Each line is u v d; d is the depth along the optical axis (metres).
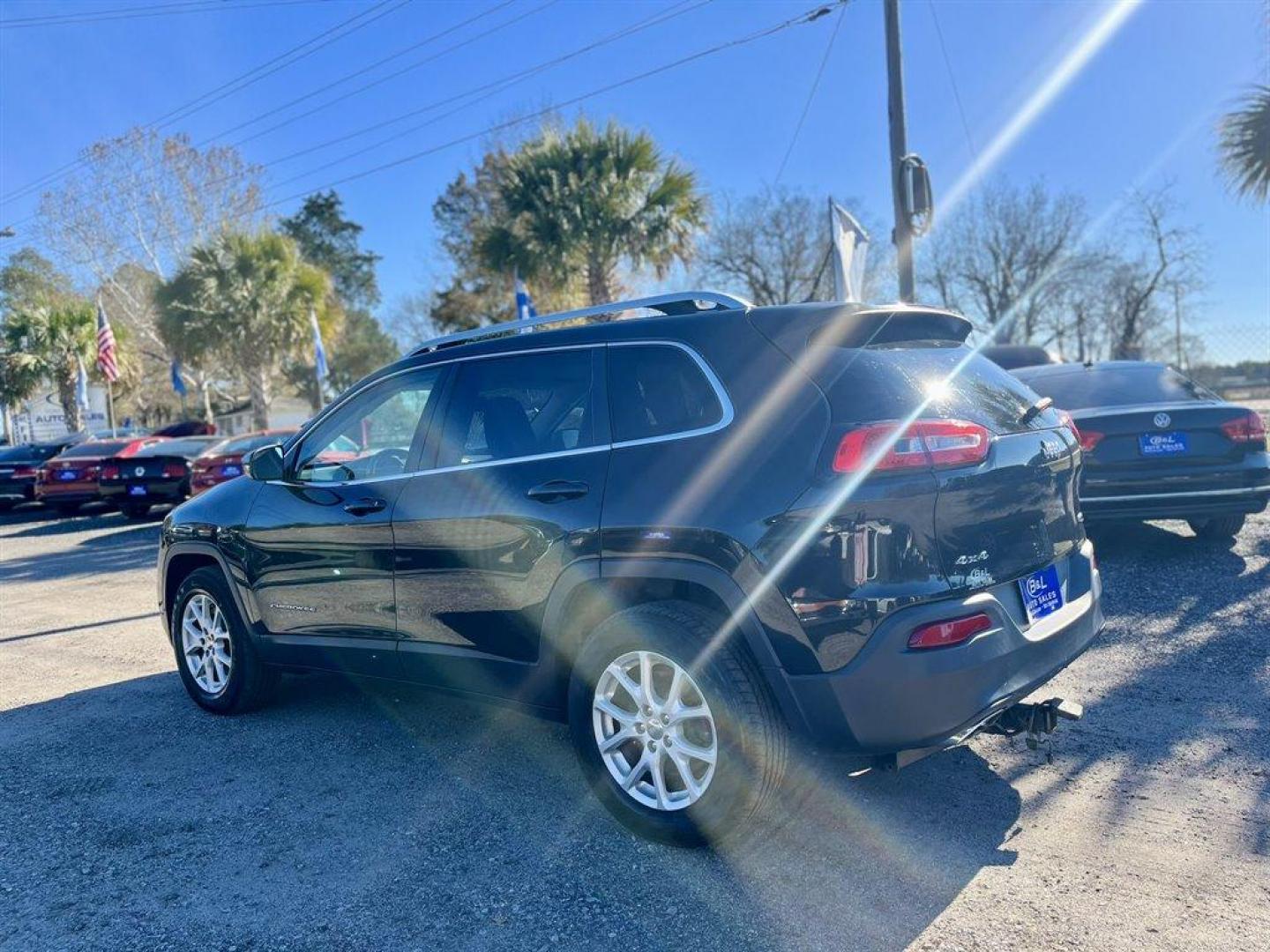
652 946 2.78
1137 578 6.54
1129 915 2.82
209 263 22.50
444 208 42.53
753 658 3.15
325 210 54.44
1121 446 6.56
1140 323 31.55
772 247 30.45
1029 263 33.78
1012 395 3.67
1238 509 6.54
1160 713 4.33
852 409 3.09
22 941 2.96
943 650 2.95
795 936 2.80
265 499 4.75
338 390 51.94
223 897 3.17
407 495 4.08
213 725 4.93
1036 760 3.95
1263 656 4.92
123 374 33.06
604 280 17.22
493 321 35.50
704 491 3.21
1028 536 3.38
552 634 3.58
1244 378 17.42
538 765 4.19
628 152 16.75
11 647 7.14
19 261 39.09
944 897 2.97
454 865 3.31
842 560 2.97
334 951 2.83
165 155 32.25
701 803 3.19
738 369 3.33
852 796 3.70
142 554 12.26
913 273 10.75
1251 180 13.66
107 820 3.81
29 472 20.19
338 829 3.64
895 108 10.73
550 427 3.73
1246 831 3.29
